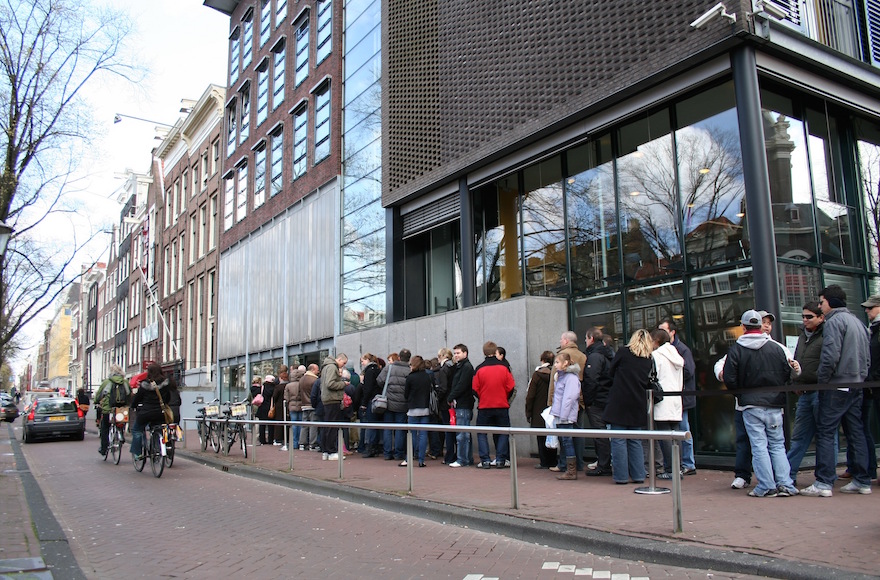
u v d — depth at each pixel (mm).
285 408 14930
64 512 8164
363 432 13094
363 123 19859
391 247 16969
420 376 11000
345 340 17531
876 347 7062
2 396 43375
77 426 21359
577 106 11383
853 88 10547
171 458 12047
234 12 31188
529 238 13188
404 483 8891
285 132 24781
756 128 9008
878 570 4129
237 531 6801
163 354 37344
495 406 9961
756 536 5102
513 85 12969
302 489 9508
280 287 24312
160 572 5293
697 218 9992
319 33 22984
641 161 10953
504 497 7461
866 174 10906
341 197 20781
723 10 8820
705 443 9531
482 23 14031
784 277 9211
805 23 9898
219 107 31609
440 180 15016
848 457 7477
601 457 8695
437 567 5211
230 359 28234
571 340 8969
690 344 9914
